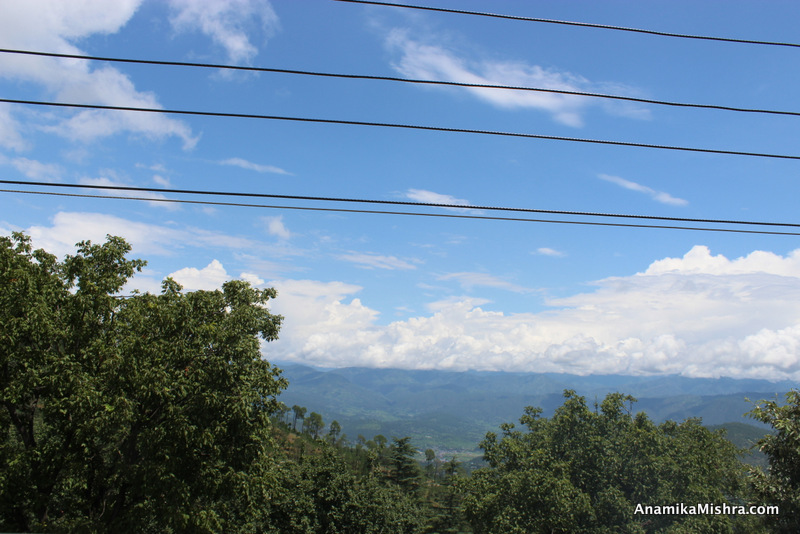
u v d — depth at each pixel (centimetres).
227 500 2397
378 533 4419
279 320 2584
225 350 2184
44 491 2012
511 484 3631
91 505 2083
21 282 1998
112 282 2219
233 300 2550
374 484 4691
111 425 1894
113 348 2014
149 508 1978
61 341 2112
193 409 2041
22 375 1891
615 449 3759
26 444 2067
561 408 4066
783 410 1499
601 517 3469
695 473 3553
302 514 4022
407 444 9494
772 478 1500
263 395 2231
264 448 2283
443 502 8950
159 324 2141
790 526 1450
